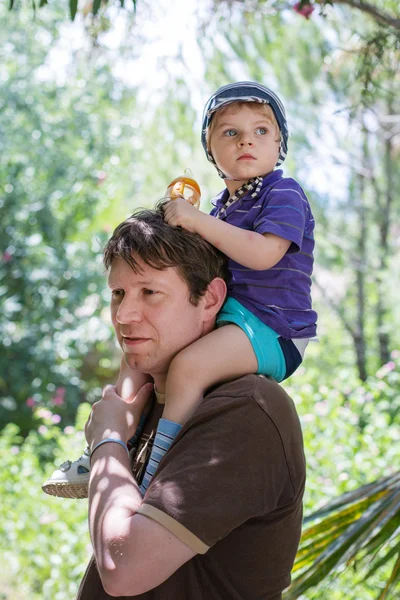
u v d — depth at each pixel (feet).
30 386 29.30
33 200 30.04
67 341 29.66
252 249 5.87
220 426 5.40
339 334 31.83
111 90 30.07
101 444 5.84
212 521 5.16
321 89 22.89
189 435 5.41
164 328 5.79
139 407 6.20
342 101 22.22
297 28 21.80
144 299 5.79
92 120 30.66
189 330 5.89
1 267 29.68
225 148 6.45
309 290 6.37
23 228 30.07
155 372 6.07
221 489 5.23
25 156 29.84
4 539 18.08
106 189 31.19
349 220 30.83
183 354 5.78
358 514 8.46
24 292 29.99
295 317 6.15
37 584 17.24
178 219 5.88
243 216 6.37
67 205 30.96
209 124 6.64
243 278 6.13
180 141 24.18
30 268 29.50
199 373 5.73
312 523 13.75
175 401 5.72
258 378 5.70
